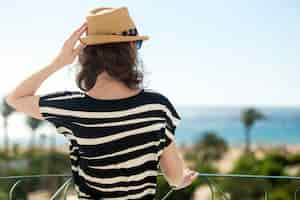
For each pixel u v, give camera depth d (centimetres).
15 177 308
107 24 174
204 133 5194
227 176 310
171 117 180
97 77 176
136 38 176
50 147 3766
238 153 5538
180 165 184
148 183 177
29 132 3972
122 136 173
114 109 173
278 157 4212
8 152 4006
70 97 177
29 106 178
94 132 173
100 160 174
